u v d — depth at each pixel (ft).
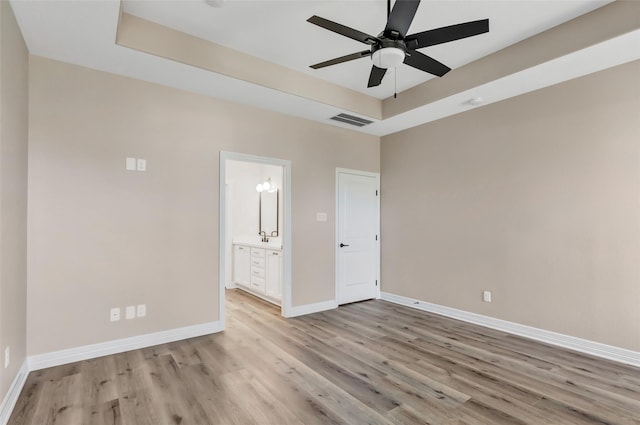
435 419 6.69
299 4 8.20
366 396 7.56
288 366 9.10
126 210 10.15
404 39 7.06
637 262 9.16
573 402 7.32
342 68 11.61
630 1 7.82
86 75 9.61
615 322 9.50
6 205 6.76
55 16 7.27
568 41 8.84
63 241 9.18
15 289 7.50
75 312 9.32
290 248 13.91
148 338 10.46
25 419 6.63
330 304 15.17
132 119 10.32
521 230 11.61
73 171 9.36
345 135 15.89
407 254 15.80
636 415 6.83
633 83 9.25
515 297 11.75
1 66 6.31
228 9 8.38
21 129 8.02
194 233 11.39
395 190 16.48
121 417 6.73
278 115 13.57
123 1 8.03
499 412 6.94
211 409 7.03
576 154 10.31
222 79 10.46
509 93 11.58
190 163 11.36
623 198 9.41
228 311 14.64
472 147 13.14
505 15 8.62
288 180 13.84
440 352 10.10
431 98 12.41
